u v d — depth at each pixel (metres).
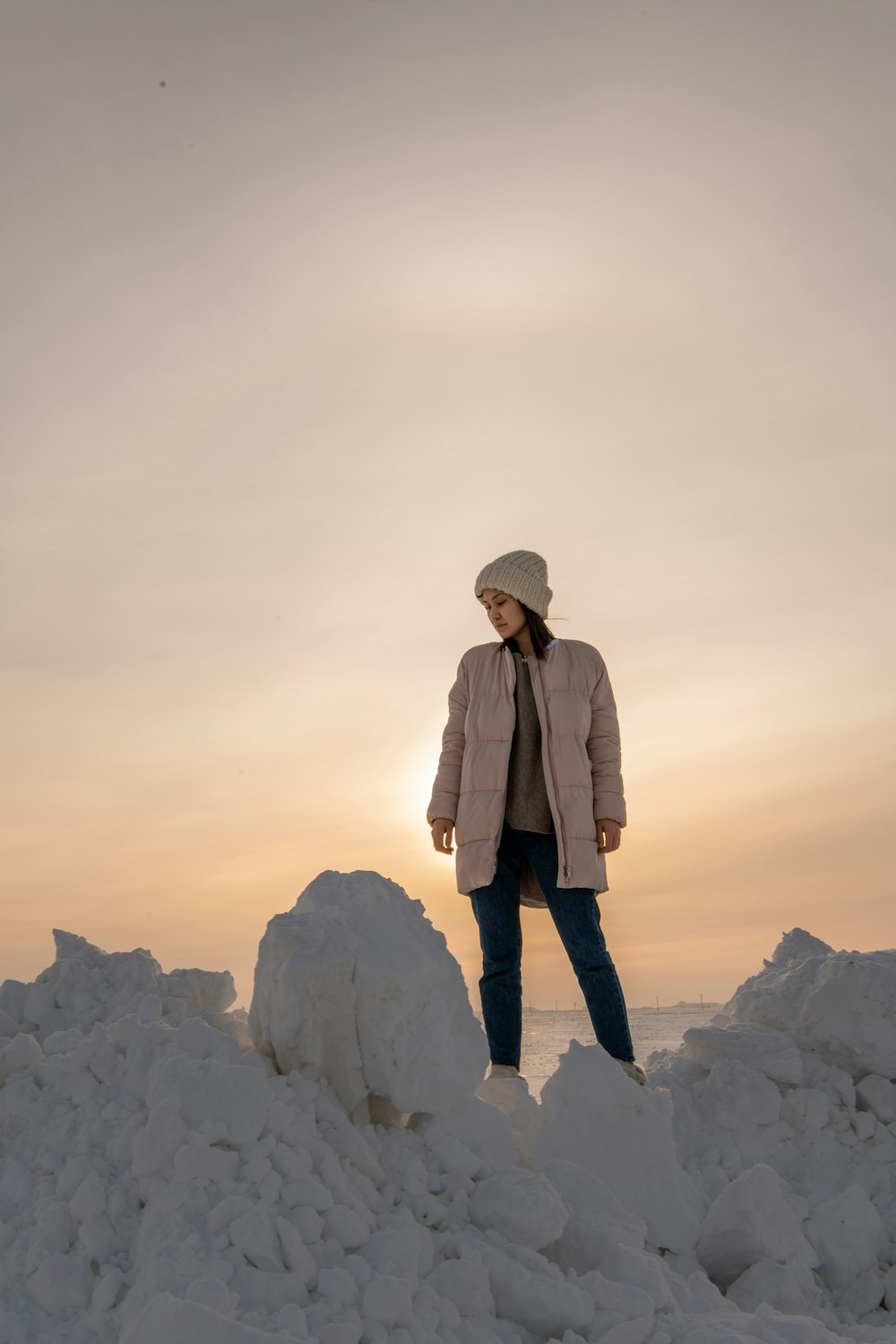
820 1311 2.56
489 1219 2.28
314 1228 1.99
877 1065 3.45
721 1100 3.35
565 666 3.57
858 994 3.51
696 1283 2.50
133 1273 1.93
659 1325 2.10
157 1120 2.11
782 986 3.74
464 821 3.50
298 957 2.51
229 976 3.08
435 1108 2.59
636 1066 3.17
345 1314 1.81
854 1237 2.84
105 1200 2.07
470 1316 2.00
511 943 3.43
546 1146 2.81
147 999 2.74
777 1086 3.42
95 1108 2.33
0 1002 2.95
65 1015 2.86
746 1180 2.75
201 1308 1.67
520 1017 3.36
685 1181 2.88
